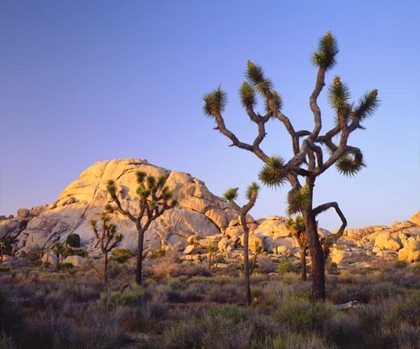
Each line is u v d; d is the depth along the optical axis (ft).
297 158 38.96
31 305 44.83
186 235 258.16
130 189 299.58
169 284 75.15
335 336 25.43
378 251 192.85
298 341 21.21
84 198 310.86
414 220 241.96
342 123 41.50
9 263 172.96
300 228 85.81
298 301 31.76
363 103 42.78
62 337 23.67
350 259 171.63
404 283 69.62
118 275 105.09
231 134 46.37
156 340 26.18
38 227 279.49
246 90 47.37
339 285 69.82
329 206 41.88
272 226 244.42
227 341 21.39
